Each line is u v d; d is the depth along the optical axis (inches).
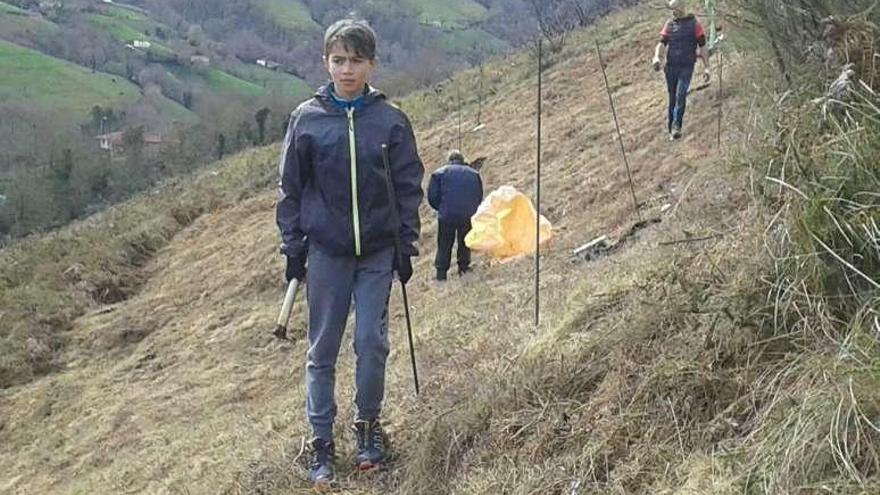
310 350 167.8
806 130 145.1
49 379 523.2
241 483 194.7
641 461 133.6
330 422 169.3
